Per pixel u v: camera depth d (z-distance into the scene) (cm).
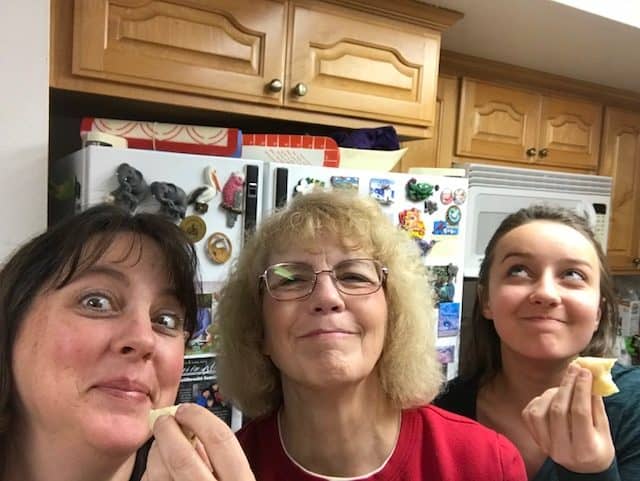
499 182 198
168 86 141
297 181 134
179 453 56
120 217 70
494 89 216
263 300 84
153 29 138
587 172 247
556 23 174
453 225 158
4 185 115
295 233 82
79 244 65
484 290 114
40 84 118
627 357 245
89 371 62
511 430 104
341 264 81
